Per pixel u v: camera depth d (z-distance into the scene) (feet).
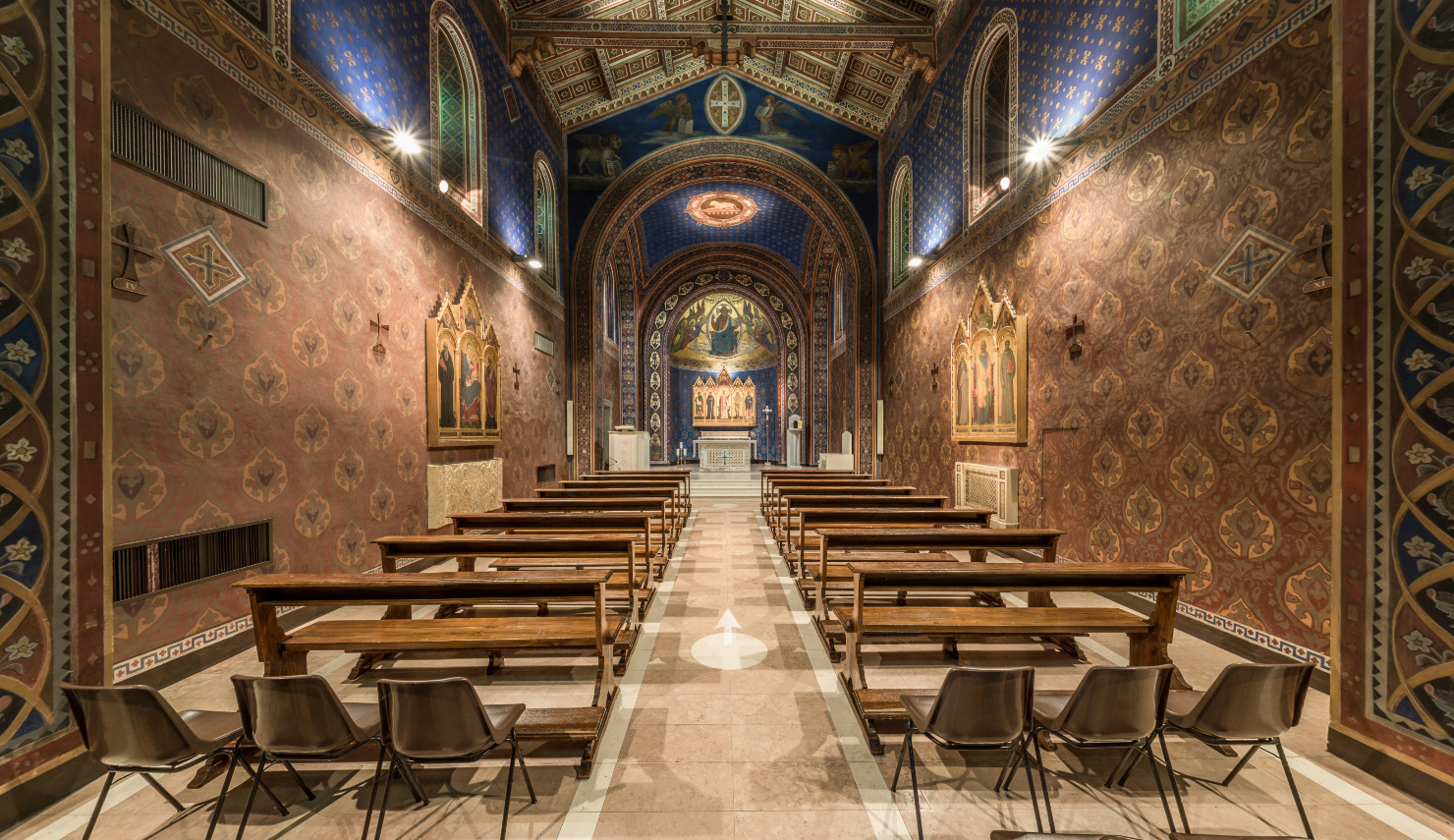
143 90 11.58
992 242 26.35
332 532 17.21
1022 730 7.55
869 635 10.84
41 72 8.52
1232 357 13.73
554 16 32.48
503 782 8.79
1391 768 8.45
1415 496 8.09
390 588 10.45
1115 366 17.98
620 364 70.03
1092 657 13.52
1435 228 7.78
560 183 43.68
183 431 12.38
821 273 69.72
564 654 13.71
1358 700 8.95
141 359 11.48
